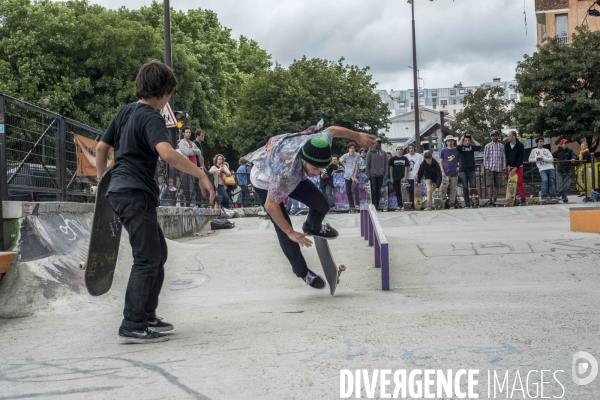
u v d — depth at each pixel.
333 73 34.28
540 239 7.12
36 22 26.53
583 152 14.63
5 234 5.06
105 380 2.69
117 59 27.53
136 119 3.40
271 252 7.33
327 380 2.54
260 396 2.38
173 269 6.54
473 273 5.62
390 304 4.30
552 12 29.92
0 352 3.37
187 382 2.60
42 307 4.53
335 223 11.61
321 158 3.90
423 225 10.65
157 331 3.62
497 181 13.51
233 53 39.78
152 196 3.45
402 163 13.59
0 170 5.20
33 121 6.00
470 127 29.55
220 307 4.56
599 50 24.08
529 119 24.94
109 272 3.66
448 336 3.21
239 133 33.59
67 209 6.07
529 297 4.34
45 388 2.62
